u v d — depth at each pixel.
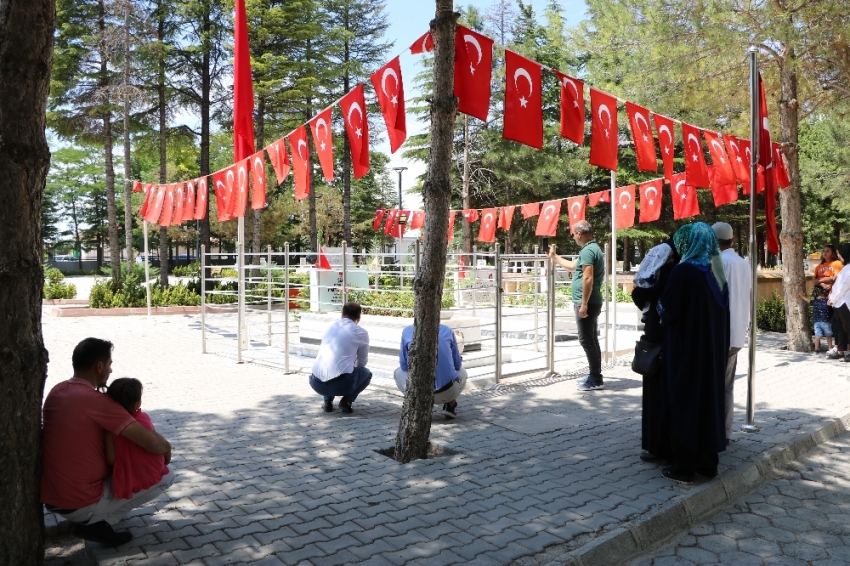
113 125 24.42
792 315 11.55
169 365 10.21
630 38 11.93
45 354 3.40
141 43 20.86
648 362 5.18
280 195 41.03
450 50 5.27
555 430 6.43
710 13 10.34
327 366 6.96
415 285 5.48
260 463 5.39
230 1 23.95
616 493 4.73
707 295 4.88
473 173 30.58
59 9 21.50
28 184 3.24
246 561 3.62
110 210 21.91
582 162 29.45
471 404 7.53
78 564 3.76
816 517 4.65
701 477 5.08
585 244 8.20
